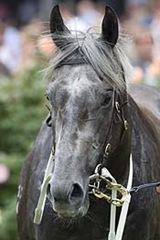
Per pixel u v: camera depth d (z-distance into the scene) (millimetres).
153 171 8336
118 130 7625
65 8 22609
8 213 12664
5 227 12602
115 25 7668
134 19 21688
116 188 7766
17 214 8789
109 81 7422
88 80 7371
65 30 7828
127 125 7820
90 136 7273
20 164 13406
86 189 7250
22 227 8602
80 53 7527
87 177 7273
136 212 8047
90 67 7449
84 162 7227
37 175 8266
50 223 7984
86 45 7527
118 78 7504
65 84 7355
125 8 25375
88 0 24922
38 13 25938
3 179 13133
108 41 7660
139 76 14109
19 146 13883
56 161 7168
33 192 8273
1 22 22844
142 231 8094
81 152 7207
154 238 8312
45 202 7957
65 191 7031
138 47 15312
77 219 7766
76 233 7973
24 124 13898
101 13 21891
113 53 7648
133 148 8219
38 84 13992
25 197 8492
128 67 7754
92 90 7324
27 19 26281
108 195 7898
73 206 7086
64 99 7301
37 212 7945
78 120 7262
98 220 7949
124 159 7910
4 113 14039
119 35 7773
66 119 7254
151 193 8188
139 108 8641
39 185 8211
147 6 22562
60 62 7539
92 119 7301
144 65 15320
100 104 7336
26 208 8438
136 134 8289
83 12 21641
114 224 7867
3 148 13977
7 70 17641
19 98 14078
